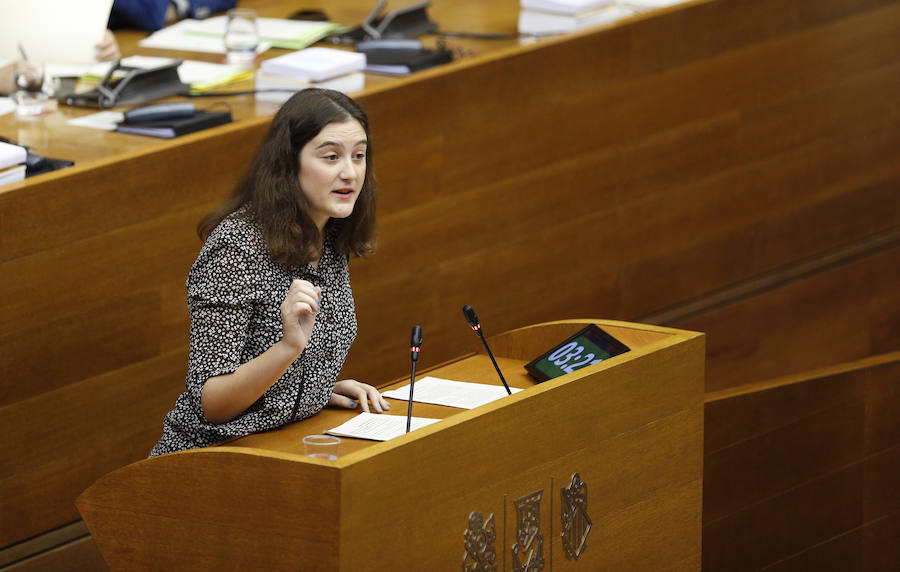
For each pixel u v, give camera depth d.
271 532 7.73
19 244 10.57
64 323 11.03
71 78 13.68
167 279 11.78
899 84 19.70
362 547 7.64
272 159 8.66
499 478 8.45
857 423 16.03
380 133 13.62
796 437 15.66
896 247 20.41
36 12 14.49
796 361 19.44
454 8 17.83
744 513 15.49
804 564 16.17
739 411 15.16
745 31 17.42
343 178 8.69
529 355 10.55
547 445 8.76
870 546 16.53
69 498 11.37
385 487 7.70
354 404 9.45
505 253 15.29
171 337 11.95
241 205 8.85
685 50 16.73
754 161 18.09
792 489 15.76
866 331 20.33
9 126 12.33
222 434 8.66
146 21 16.62
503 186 15.07
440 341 14.84
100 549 8.30
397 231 14.06
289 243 8.62
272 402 8.84
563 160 15.68
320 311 9.04
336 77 13.62
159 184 11.55
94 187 11.02
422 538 7.99
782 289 18.92
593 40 15.64
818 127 18.80
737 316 18.42
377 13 16.17
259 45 15.41
